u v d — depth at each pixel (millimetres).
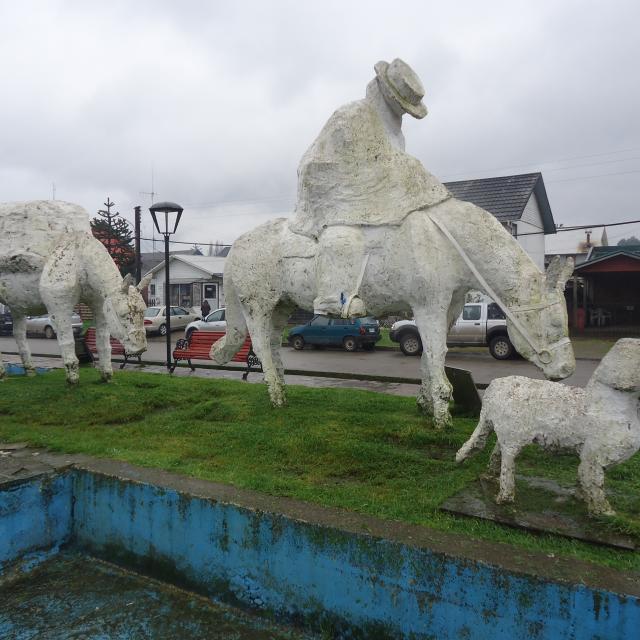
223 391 7867
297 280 6219
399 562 3211
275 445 5332
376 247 5508
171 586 4168
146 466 4770
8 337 27234
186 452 5281
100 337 8586
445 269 5316
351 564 3365
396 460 4777
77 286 7891
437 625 3105
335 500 3938
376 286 5602
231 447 5418
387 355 18250
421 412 6270
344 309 5414
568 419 3432
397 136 5871
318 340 19953
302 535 3537
